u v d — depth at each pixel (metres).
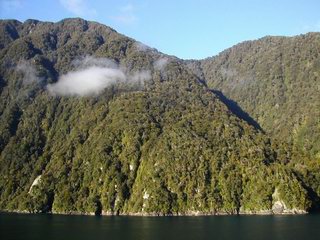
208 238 188.12
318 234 197.12
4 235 199.38
